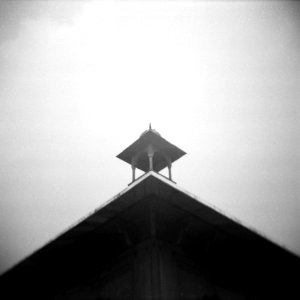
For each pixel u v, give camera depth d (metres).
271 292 9.61
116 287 7.21
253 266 9.07
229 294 8.21
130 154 9.24
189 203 6.79
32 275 8.92
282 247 7.97
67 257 8.34
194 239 8.00
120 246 7.76
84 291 8.20
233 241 7.99
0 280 8.78
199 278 7.59
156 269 6.41
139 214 7.20
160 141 8.84
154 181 6.39
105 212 6.88
